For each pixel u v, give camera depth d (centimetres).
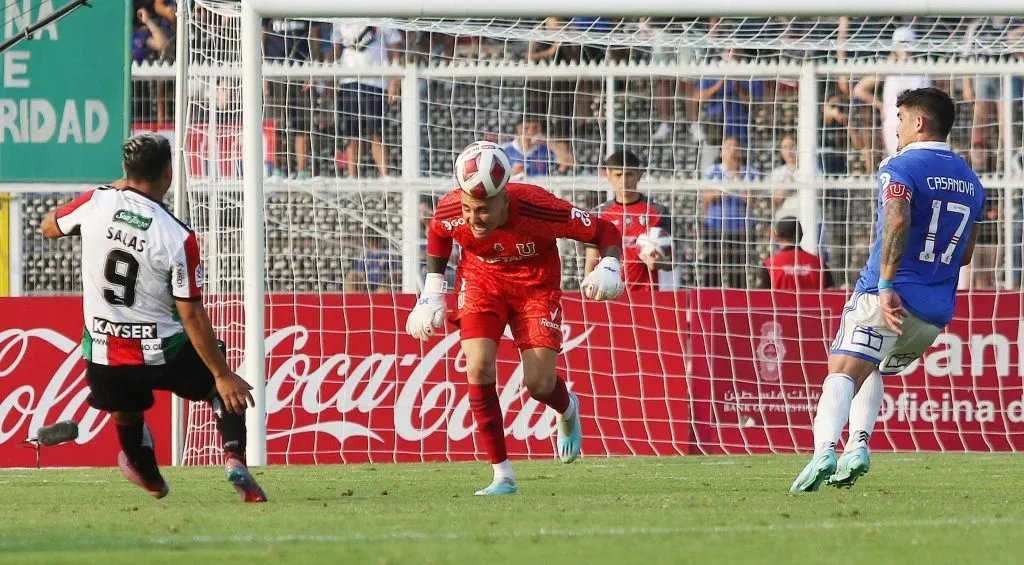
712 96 4988
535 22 4322
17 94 3453
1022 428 3588
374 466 3150
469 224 2061
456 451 3481
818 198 4772
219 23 3778
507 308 2222
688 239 4816
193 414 3462
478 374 2180
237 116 3769
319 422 3459
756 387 3594
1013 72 4481
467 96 4981
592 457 3422
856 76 4816
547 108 4803
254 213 3192
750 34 4531
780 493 2131
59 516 1777
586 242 2206
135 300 1884
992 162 4900
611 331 3575
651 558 1243
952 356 3609
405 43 4912
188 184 3819
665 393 3566
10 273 4369
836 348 2070
